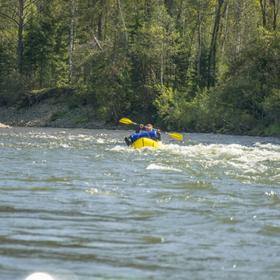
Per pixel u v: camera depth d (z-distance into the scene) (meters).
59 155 73.19
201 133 162.12
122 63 199.12
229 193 42.41
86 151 80.62
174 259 24.95
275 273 23.41
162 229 30.25
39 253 25.28
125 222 31.78
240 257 25.42
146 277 22.56
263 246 27.23
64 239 27.84
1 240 27.17
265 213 35.06
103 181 47.91
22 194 40.50
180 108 180.38
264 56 166.25
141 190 43.06
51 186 44.59
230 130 162.88
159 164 62.34
